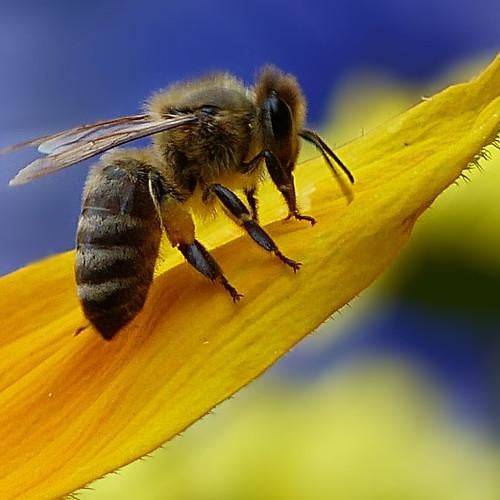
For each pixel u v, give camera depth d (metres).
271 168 0.09
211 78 0.10
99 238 0.09
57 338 0.09
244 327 0.08
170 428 0.08
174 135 0.10
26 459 0.08
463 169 0.08
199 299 0.08
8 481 0.08
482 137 0.08
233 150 0.10
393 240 0.08
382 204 0.08
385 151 0.09
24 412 0.08
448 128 0.09
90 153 0.09
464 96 0.09
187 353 0.08
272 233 0.09
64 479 0.08
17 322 0.09
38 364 0.09
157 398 0.08
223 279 0.08
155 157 0.09
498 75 0.09
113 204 0.09
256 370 0.08
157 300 0.09
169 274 0.09
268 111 0.10
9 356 0.09
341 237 0.08
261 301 0.08
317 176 0.09
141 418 0.08
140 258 0.09
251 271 0.08
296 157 0.10
